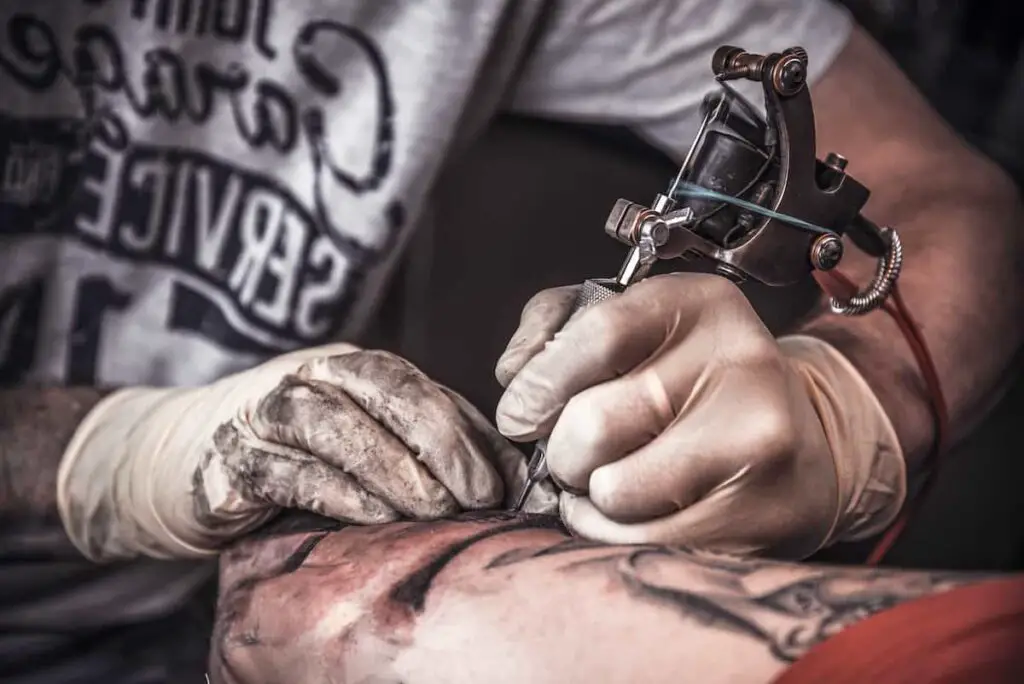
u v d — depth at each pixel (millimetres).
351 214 998
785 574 443
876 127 1078
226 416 708
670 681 405
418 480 604
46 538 927
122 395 930
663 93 1051
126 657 955
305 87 990
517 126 1098
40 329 988
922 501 779
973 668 348
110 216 999
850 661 362
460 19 971
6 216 972
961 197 1095
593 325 534
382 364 631
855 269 1009
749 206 532
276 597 566
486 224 1104
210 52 989
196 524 672
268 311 1009
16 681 927
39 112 978
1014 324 1049
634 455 526
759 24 1033
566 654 436
